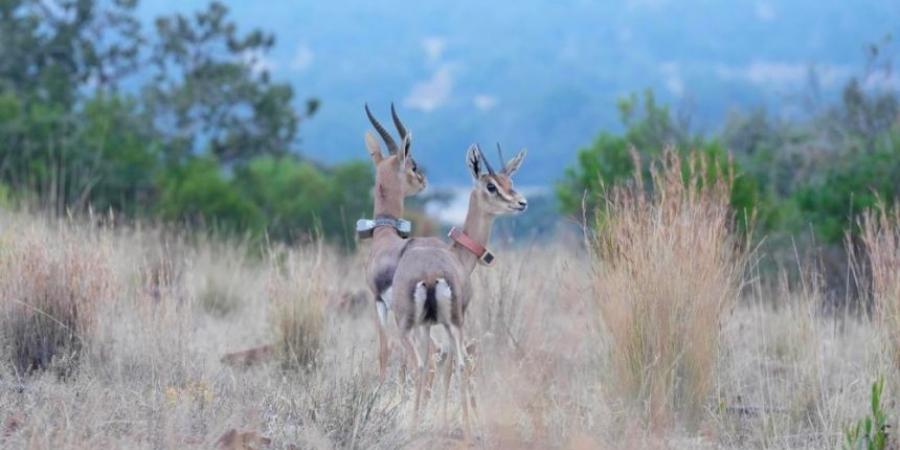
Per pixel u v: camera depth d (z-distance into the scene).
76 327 34.56
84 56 130.00
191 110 127.94
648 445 29.30
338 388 30.08
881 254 34.12
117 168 91.31
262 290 49.22
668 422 31.70
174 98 127.12
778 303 45.66
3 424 27.06
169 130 125.69
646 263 32.94
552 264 46.62
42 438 25.39
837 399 32.00
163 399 29.05
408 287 31.11
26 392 29.80
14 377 32.59
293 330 38.03
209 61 136.12
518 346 36.06
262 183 108.06
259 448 26.75
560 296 42.00
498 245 52.41
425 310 30.94
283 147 133.00
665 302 32.53
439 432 30.08
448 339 31.03
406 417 31.14
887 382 32.44
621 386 32.62
